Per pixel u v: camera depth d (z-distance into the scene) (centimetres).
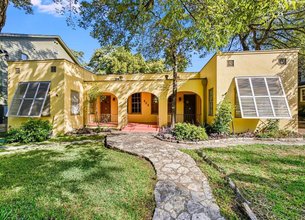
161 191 466
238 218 365
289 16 1367
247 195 419
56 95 1266
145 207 411
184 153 746
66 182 515
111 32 825
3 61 1711
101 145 959
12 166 648
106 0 705
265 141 952
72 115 1356
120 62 2502
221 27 475
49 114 1265
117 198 438
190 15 557
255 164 612
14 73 1319
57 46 1970
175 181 515
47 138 1159
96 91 1468
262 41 1658
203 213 385
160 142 945
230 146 856
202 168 596
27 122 1136
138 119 1800
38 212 377
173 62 1355
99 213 384
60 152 830
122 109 1473
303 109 2006
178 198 437
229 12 467
